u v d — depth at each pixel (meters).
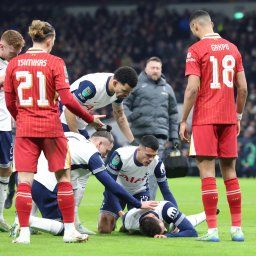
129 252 18.61
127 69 22.42
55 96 20.12
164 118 30.45
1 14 106.44
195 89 20.89
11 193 31.58
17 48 23.58
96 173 21.58
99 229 23.36
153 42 95.50
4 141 24.23
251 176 65.50
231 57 21.31
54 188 22.69
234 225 21.34
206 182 21.05
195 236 22.30
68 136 22.23
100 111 68.56
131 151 23.44
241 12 102.56
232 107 21.25
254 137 65.75
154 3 106.88
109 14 105.88
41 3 111.81
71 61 94.88
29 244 19.88
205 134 21.00
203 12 21.69
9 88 20.33
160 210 22.64
